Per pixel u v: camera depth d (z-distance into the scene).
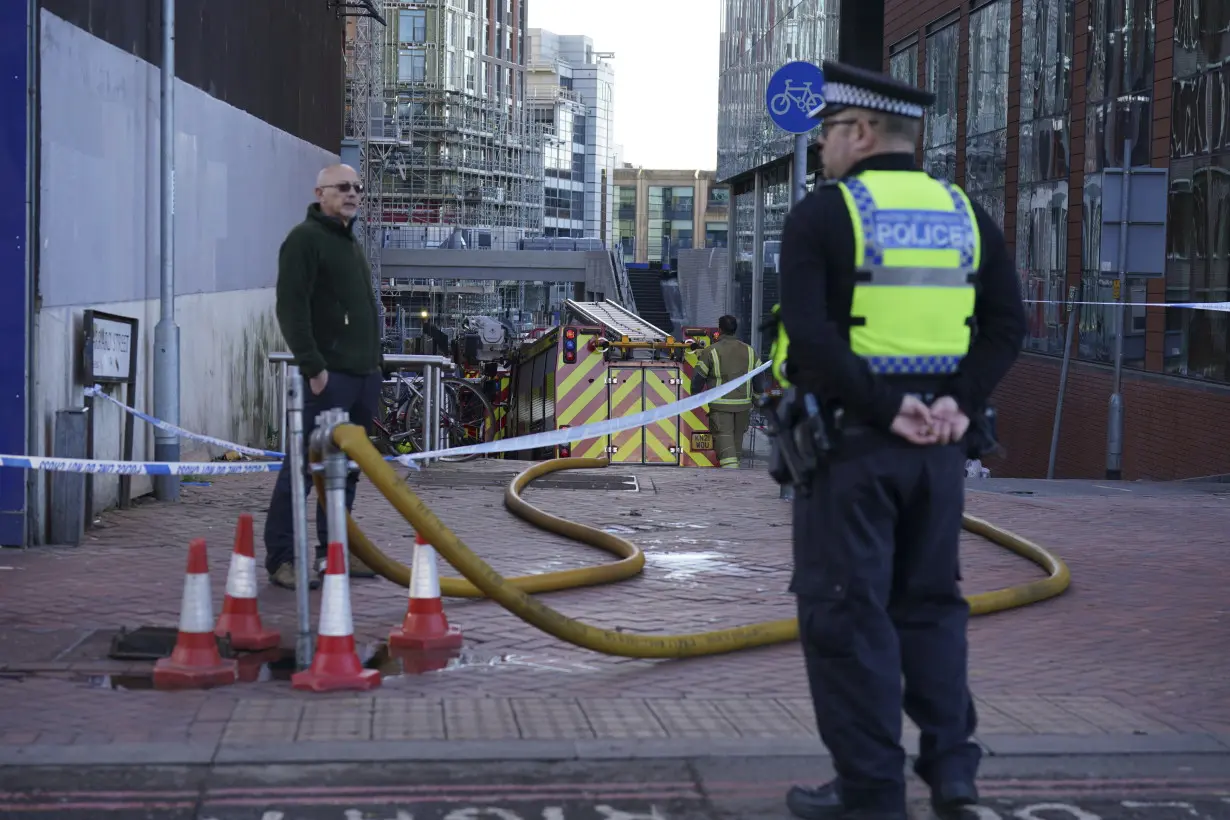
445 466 14.05
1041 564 8.66
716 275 66.56
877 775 3.89
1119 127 23.62
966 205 3.99
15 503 8.56
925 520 3.97
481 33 127.25
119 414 10.34
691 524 10.39
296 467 5.77
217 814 4.16
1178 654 6.46
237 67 14.94
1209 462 19.75
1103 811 4.28
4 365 8.52
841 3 37.81
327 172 7.61
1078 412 24.83
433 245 95.00
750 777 4.55
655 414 8.71
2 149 8.45
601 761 4.68
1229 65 19.66
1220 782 4.57
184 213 12.57
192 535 9.22
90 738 4.84
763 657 6.26
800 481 3.97
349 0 25.36
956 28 32.56
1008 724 5.19
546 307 126.62
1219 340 20.02
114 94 10.36
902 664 4.10
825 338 3.76
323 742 4.79
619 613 7.25
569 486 12.59
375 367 7.87
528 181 140.25
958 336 3.94
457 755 4.68
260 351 16.12
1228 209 19.70
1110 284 23.88
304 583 5.81
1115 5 23.75
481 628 6.74
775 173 45.81
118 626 6.61
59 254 9.06
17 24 8.41
